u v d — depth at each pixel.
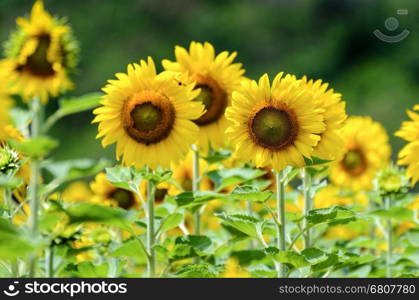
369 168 3.83
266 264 3.28
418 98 10.64
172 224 3.20
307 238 3.28
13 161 3.05
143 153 3.13
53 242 3.07
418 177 3.26
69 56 3.45
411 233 3.37
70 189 3.83
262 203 3.07
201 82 3.35
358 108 10.73
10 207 3.05
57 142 2.83
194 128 3.14
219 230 3.55
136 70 3.14
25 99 3.44
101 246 3.29
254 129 3.09
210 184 3.65
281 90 3.09
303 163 3.08
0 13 10.41
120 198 3.59
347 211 3.04
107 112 3.13
